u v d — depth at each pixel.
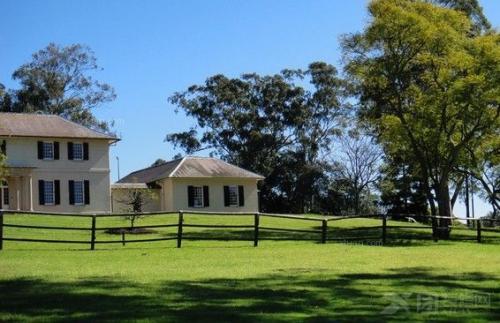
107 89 70.00
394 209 55.62
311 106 72.06
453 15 31.78
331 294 12.17
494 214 52.47
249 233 30.81
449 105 31.28
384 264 18.34
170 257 19.59
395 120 33.09
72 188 46.38
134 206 39.19
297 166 70.75
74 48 68.38
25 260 18.08
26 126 45.78
